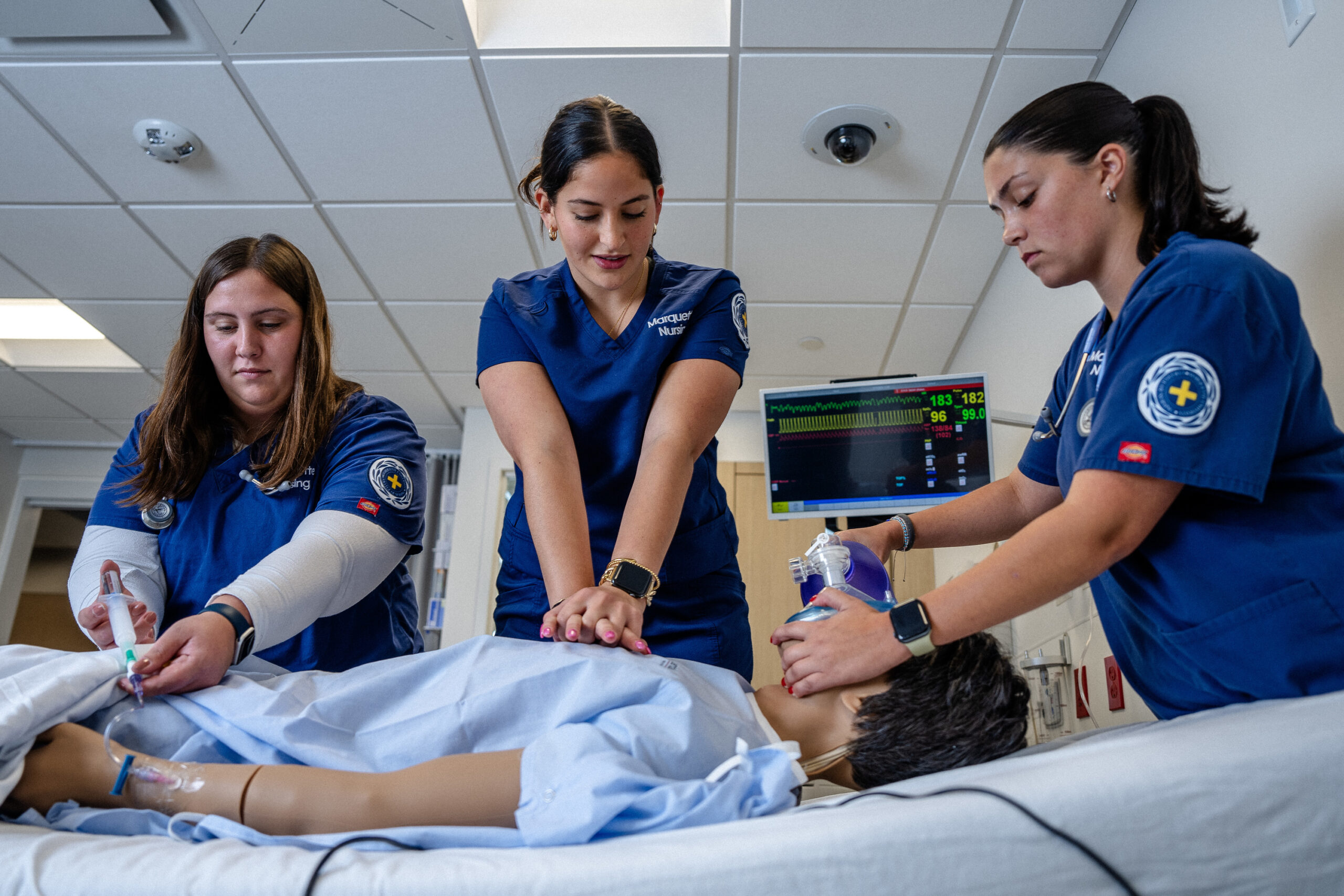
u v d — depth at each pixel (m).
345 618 1.48
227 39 2.76
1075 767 0.82
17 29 2.72
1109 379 1.11
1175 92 2.38
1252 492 1.00
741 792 0.90
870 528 1.52
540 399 1.45
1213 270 1.07
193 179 3.32
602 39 2.77
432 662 1.09
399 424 1.56
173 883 0.77
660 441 1.38
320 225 3.55
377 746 1.03
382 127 3.07
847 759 1.08
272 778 0.94
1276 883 0.76
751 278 3.80
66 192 3.40
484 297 3.99
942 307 3.98
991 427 2.92
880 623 1.08
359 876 0.76
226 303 1.48
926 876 0.75
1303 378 1.08
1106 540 1.03
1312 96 1.82
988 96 2.90
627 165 1.34
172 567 1.49
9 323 4.42
